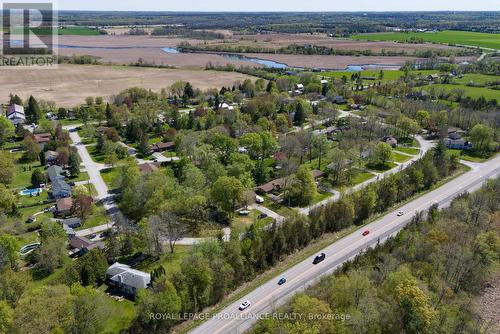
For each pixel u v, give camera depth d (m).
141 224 125.81
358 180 177.88
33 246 126.75
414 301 93.94
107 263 113.94
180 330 97.00
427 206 155.88
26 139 199.12
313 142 199.00
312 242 133.12
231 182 141.50
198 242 120.62
